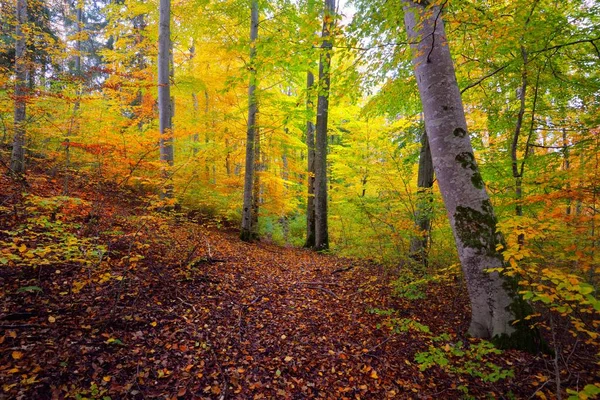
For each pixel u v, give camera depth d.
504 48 5.52
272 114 10.70
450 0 4.21
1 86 6.79
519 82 6.13
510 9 4.74
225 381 3.09
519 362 3.33
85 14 19.86
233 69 11.77
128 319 3.64
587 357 3.51
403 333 4.21
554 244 4.37
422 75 4.09
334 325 4.56
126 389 2.71
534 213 5.21
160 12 8.88
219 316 4.37
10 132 8.01
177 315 4.10
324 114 11.02
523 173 6.24
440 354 3.13
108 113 8.77
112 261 4.81
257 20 9.62
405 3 3.95
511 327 3.59
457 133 3.90
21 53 8.02
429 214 5.73
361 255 6.90
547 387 2.98
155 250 5.82
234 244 9.13
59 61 12.50
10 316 3.08
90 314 3.54
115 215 5.79
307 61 4.77
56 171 7.34
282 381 3.23
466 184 3.84
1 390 2.31
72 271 4.24
